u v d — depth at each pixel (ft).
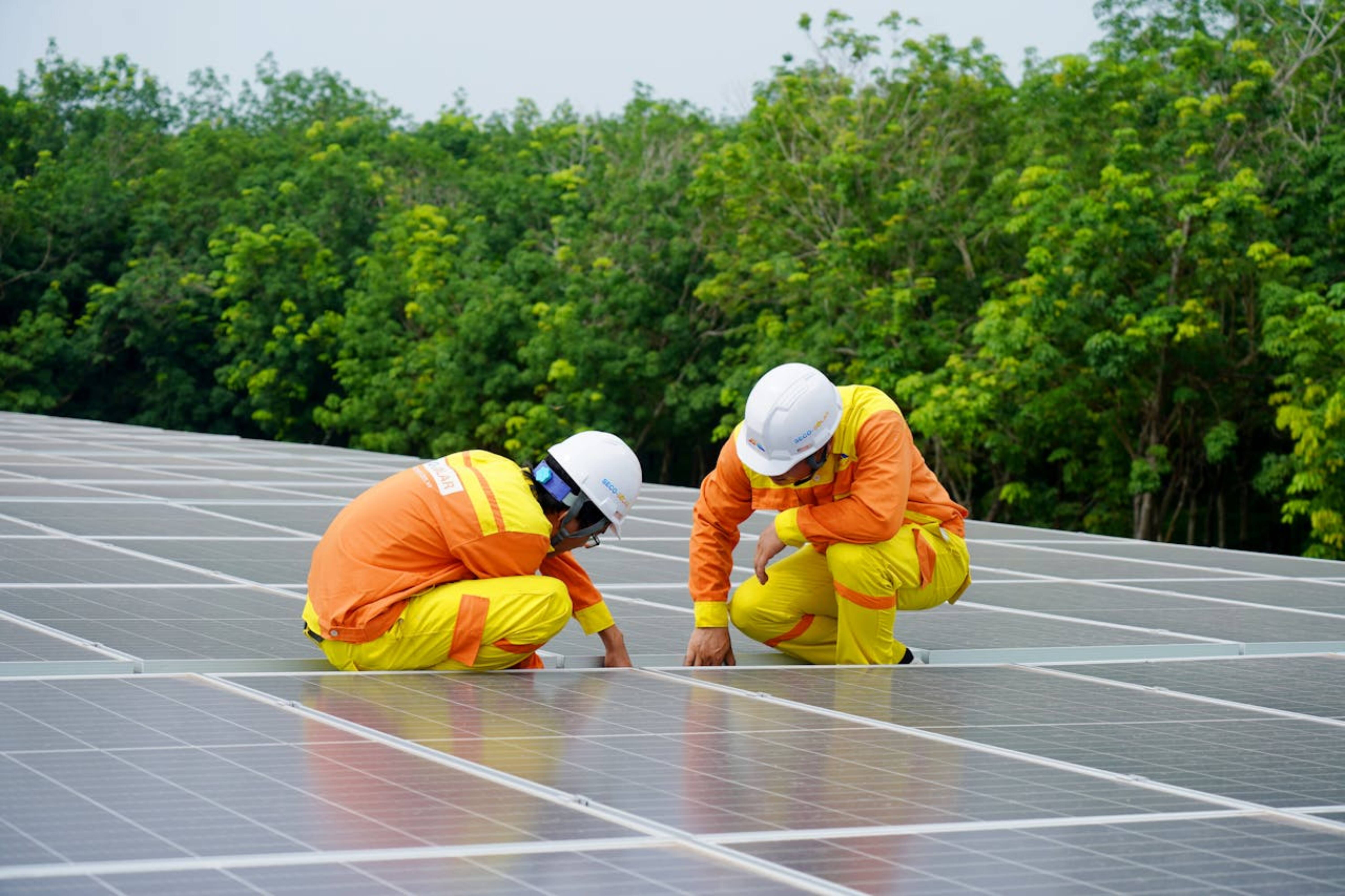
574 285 149.79
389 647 18.54
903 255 128.47
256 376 182.91
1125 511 122.62
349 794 11.66
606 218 154.81
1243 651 23.18
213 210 204.33
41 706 14.42
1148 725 16.35
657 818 11.44
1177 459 119.85
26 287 199.41
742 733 14.90
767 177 132.98
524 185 182.19
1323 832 11.93
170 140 248.73
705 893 9.57
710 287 136.67
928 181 128.16
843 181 125.29
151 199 208.74
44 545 29.07
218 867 9.60
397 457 64.90
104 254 203.41
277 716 14.56
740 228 143.23
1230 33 122.01
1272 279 104.01
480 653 18.74
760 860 10.38
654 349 152.87
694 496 51.65
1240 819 12.25
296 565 28.14
